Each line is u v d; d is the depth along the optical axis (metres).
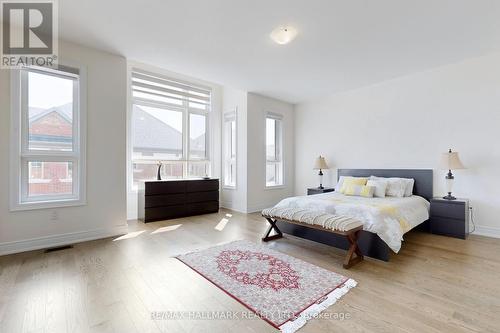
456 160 3.40
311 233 3.06
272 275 2.20
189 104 5.26
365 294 1.89
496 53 3.32
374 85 4.60
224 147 5.68
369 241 2.63
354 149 4.93
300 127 5.95
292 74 4.10
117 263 2.45
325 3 2.29
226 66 3.77
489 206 3.42
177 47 3.18
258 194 5.30
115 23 2.64
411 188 3.95
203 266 2.38
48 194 2.97
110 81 3.34
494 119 3.36
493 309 1.70
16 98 2.72
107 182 3.33
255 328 1.50
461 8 2.34
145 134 4.65
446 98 3.76
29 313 1.62
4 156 2.66
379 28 2.70
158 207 4.35
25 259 2.53
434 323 1.54
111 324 1.52
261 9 2.39
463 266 2.42
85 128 3.14
